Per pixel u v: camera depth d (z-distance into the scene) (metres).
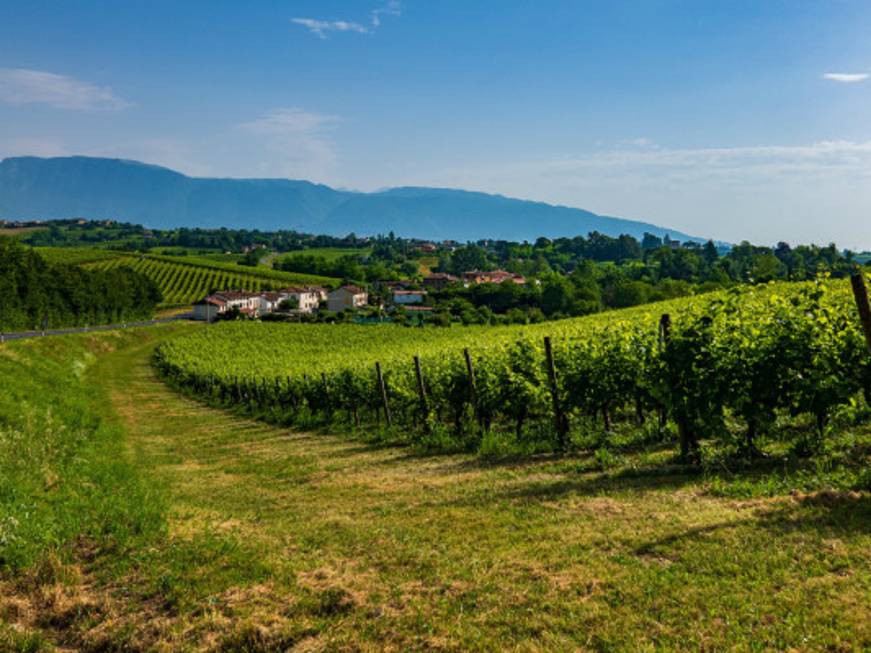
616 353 14.26
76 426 19.56
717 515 7.48
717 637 4.90
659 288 139.12
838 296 10.83
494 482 11.27
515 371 16.64
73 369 48.47
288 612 6.40
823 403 9.75
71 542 8.92
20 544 8.36
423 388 19.19
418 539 8.28
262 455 18.75
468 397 17.78
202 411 35.53
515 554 7.21
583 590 6.03
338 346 77.44
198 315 128.25
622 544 7.04
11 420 16.33
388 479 13.08
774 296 11.15
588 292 143.88
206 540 8.87
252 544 8.69
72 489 11.55
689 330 10.74
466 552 7.53
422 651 5.41
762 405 10.14
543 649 5.12
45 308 86.88
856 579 5.41
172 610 6.78
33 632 6.59
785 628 4.90
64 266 98.88
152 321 116.62
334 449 18.52
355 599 6.49
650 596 5.69
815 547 6.14
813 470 8.83
